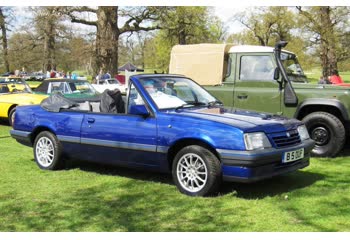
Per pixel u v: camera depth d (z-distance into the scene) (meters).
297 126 5.98
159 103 6.08
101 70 27.28
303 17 28.05
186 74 9.45
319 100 8.04
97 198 5.66
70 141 6.87
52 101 7.36
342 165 7.48
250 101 8.67
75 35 35.97
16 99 13.33
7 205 5.43
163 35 42.78
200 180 5.55
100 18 27.08
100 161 6.61
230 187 5.99
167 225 4.65
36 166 7.57
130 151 6.14
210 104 6.58
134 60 54.22
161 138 5.80
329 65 27.41
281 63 8.44
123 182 6.44
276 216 4.85
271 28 45.81
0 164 7.74
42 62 50.50
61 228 4.64
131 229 4.57
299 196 5.59
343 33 27.56
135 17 29.55
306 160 5.99
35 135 7.54
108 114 6.44
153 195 5.73
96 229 4.59
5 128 13.26
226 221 4.72
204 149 5.48
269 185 6.12
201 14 40.69
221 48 9.07
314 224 4.61
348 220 4.71
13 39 47.16
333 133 7.93
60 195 5.82
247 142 5.21
